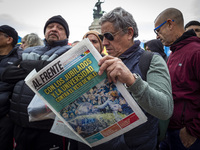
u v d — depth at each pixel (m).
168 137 1.45
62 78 0.72
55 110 0.79
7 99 1.35
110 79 0.68
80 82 0.72
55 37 1.49
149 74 0.85
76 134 0.84
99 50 1.62
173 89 1.38
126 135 0.93
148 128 0.93
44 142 1.20
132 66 0.94
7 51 1.93
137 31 1.03
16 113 1.18
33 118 1.04
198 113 1.20
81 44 0.68
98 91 0.73
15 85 1.29
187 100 1.28
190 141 1.23
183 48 1.40
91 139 0.85
